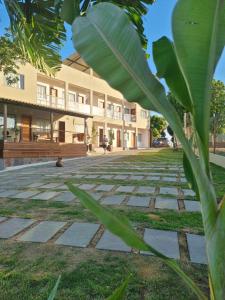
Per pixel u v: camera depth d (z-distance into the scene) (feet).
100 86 92.43
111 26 4.04
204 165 3.68
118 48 3.96
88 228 12.63
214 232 3.47
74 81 80.64
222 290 3.36
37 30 10.77
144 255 9.93
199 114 3.64
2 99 43.60
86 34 4.13
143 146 129.90
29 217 14.34
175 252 10.19
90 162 48.47
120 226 3.20
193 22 3.50
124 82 4.01
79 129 82.43
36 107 51.21
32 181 26.68
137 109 120.37
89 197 3.25
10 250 10.34
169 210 15.75
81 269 8.87
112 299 3.26
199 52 3.55
